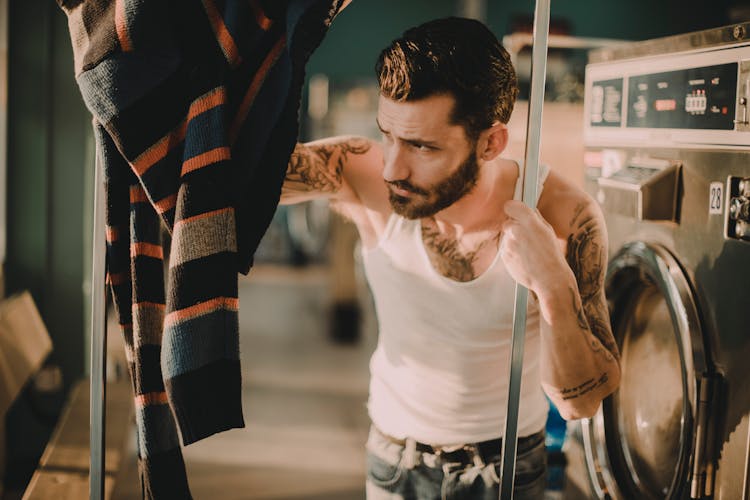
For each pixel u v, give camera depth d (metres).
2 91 3.41
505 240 1.39
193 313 1.24
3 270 3.36
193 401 1.25
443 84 1.38
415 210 1.48
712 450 1.63
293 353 5.45
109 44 1.23
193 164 1.25
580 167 3.27
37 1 3.47
